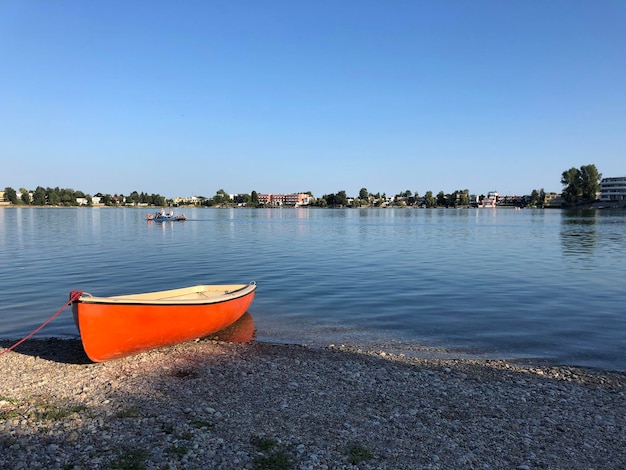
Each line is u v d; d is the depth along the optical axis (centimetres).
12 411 766
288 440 676
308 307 1730
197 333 1278
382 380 977
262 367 1056
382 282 2259
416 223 9256
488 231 6556
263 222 9944
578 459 652
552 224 8538
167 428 701
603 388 948
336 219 11688
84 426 707
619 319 1534
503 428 750
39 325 1477
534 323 1492
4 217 11400
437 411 814
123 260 3155
